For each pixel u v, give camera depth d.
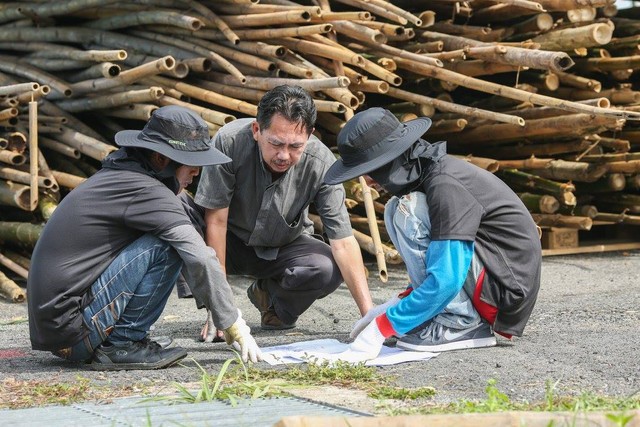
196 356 6.52
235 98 9.80
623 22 11.52
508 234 6.31
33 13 10.80
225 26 9.69
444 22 11.20
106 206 5.95
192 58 9.85
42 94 9.41
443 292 6.00
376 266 10.80
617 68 10.93
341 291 9.47
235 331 6.02
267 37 9.70
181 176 6.12
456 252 6.00
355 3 9.93
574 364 6.05
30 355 6.71
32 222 9.99
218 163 5.89
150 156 6.06
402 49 10.66
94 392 5.43
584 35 10.36
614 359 6.20
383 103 11.02
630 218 11.52
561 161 10.88
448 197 6.04
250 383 5.41
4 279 9.28
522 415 3.69
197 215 7.19
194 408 4.81
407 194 6.21
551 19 10.77
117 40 10.39
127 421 4.45
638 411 3.76
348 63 9.96
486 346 6.54
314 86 9.22
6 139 9.55
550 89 10.80
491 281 6.32
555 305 8.48
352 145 5.93
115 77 9.75
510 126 10.58
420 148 6.18
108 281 5.99
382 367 6.04
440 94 10.70
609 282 9.84
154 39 10.27
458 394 5.34
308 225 7.50
